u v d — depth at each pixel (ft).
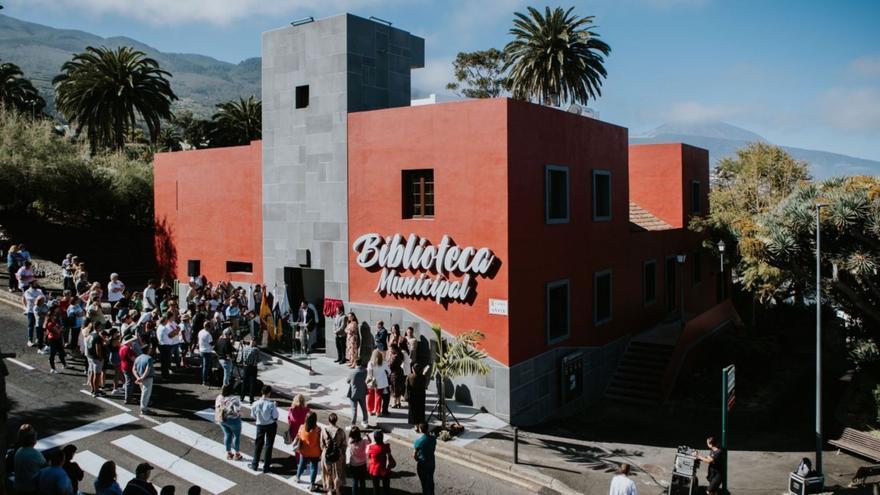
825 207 71.61
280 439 54.95
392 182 71.61
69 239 131.75
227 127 204.03
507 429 61.87
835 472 62.13
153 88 150.61
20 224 127.54
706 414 75.92
